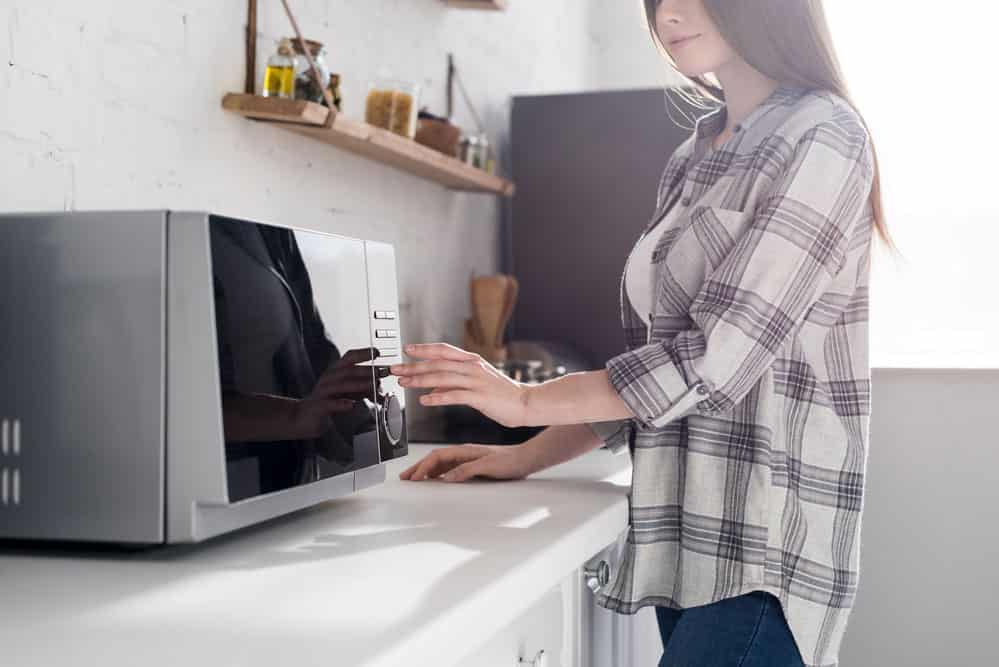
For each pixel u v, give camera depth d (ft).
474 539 3.23
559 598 3.88
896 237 9.79
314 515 3.67
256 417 3.03
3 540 2.99
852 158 3.81
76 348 2.88
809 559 3.91
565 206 8.87
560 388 3.81
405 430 4.25
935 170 9.76
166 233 2.84
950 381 7.53
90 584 2.65
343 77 6.61
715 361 3.64
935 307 9.71
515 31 9.63
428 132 7.16
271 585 2.63
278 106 5.34
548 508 3.84
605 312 8.79
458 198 8.51
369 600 2.47
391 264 4.16
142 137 4.75
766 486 3.84
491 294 7.84
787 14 3.98
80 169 4.36
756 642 3.84
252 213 5.66
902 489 7.64
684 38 4.23
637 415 3.70
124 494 2.84
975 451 7.49
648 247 4.47
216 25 5.30
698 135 4.70
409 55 7.55
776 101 4.08
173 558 2.95
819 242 3.72
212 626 2.26
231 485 2.87
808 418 3.98
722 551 3.90
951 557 7.55
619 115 8.73
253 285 3.05
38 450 2.90
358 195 6.82
